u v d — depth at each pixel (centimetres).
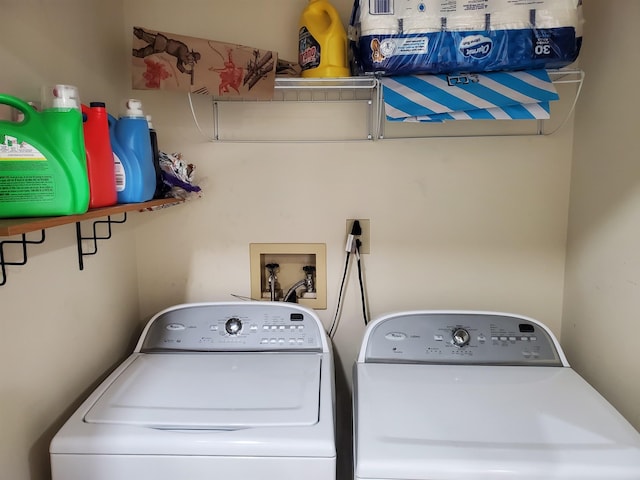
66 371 134
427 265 180
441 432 112
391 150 175
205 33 172
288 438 110
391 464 103
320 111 174
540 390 131
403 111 142
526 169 174
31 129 94
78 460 110
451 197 176
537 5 136
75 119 98
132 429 113
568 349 175
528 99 141
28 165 94
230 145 177
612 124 144
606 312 148
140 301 184
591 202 158
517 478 102
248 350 155
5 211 93
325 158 176
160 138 177
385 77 148
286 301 179
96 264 151
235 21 171
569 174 173
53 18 127
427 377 138
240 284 183
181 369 142
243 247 182
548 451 106
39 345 121
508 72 147
